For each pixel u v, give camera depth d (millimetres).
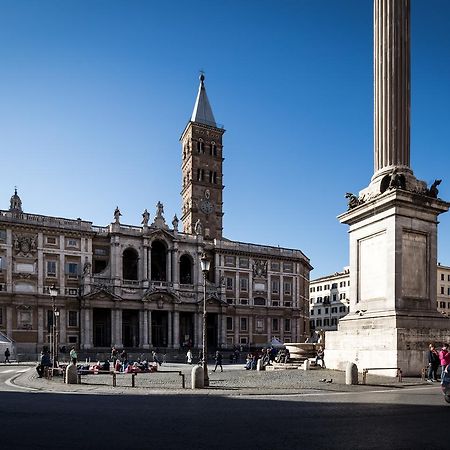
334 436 11227
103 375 37875
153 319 100938
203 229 116812
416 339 24891
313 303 163625
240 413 14914
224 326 102312
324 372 28250
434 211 27375
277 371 33062
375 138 29172
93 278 91312
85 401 19156
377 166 28891
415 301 26156
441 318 26016
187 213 119562
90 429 12664
